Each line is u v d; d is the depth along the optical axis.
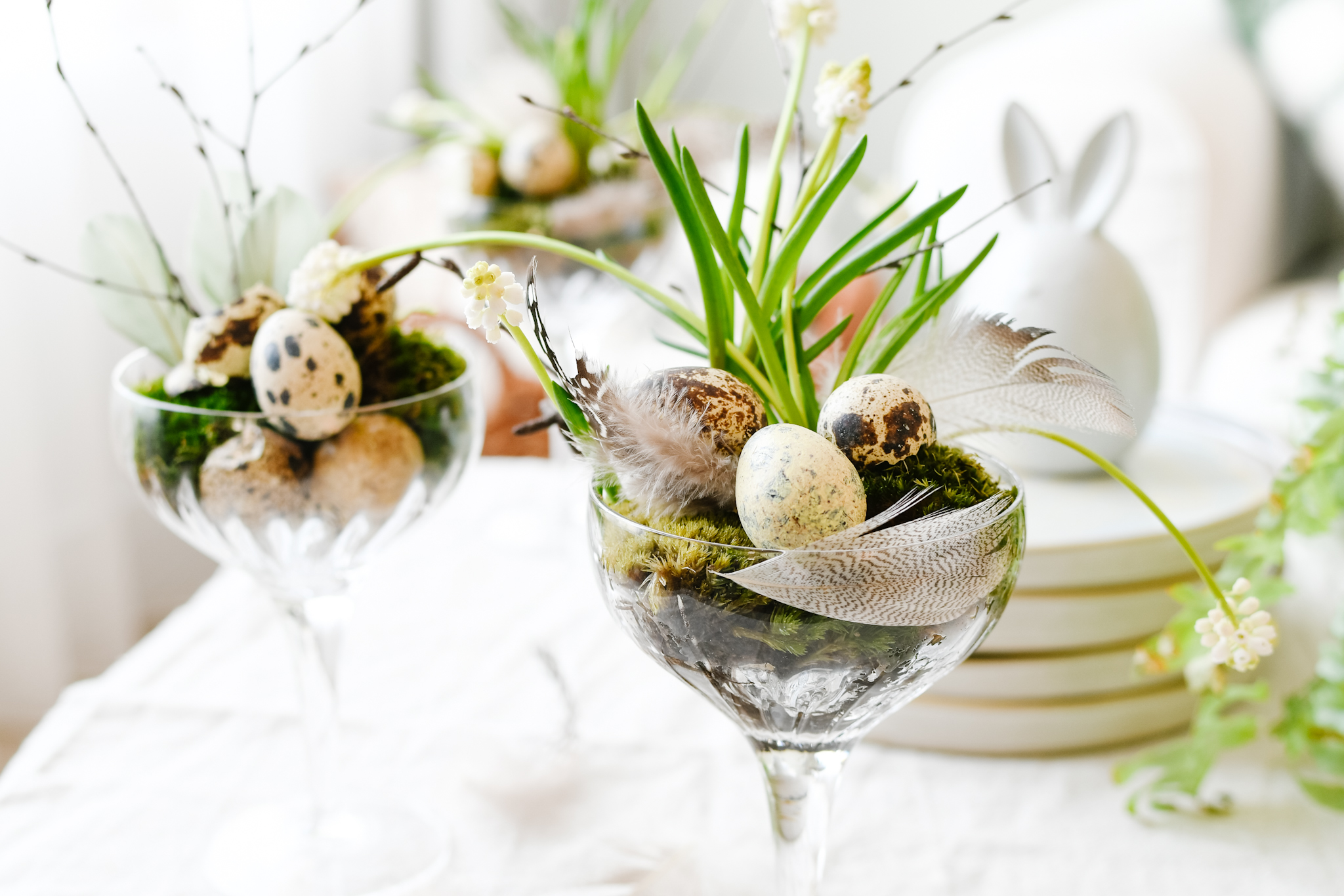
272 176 2.06
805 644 0.52
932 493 0.52
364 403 0.64
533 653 0.78
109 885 0.64
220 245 0.66
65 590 1.73
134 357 0.66
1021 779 0.69
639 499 0.53
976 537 0.51
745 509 0.51
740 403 0.53
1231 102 1.60
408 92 2.50
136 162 1.80
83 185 1.66
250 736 0.72
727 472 0.52
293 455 0.61
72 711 0.74
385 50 2.44
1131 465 0.75
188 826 0.67
